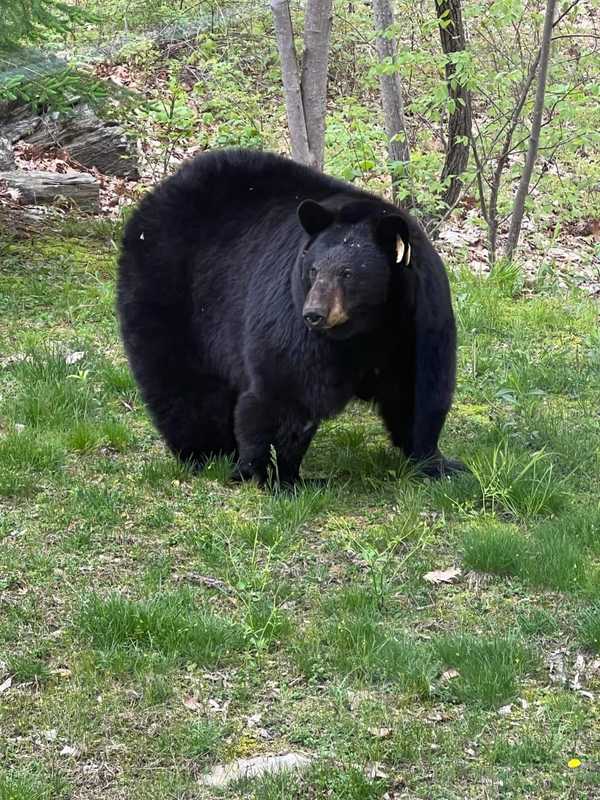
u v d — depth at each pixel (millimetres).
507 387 10156
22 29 13539
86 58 21109
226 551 6992
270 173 8484
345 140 16281
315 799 4828
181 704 5512
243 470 8117
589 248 18453
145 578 6625
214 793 4891
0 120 18016
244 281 8078
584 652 5996
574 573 6672
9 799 4781
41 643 5969
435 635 6113
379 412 8406
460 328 11750
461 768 5031
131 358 8680
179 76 21500
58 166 17766
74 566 6797
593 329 12148
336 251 7156
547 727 5332
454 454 8609
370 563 6641
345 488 7988
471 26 19062
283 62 14266
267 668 5809
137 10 22062
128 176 18406
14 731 5293
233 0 23078
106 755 5145
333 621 6215
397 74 16250
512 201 17688
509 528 7328
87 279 13297
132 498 7707
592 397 10078
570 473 8195
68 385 9578
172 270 8555
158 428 8625
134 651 5871
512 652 5801
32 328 11570
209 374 8500
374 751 5098
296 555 6984
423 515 7547
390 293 7395
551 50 17578
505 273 13789
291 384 7566
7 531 7195
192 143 19688
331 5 14414
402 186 15828
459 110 16359
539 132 15500
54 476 8031
